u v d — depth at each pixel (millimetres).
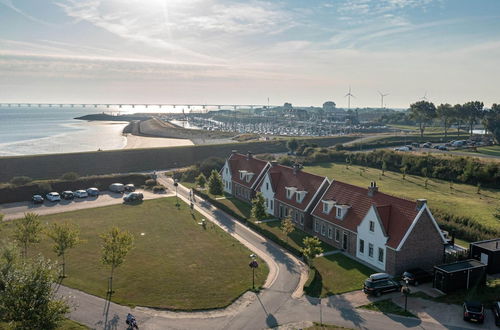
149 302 37719
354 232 48938
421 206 43094
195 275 43969
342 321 33969
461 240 55094
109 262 39188
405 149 132500
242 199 77875
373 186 50250
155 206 75438
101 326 33406
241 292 39781
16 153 157750
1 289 28531
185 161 130500
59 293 39312
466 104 172625
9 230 59562
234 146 147125
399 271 42688
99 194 86125
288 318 34750
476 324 33031
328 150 130625
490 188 86625
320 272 44406
